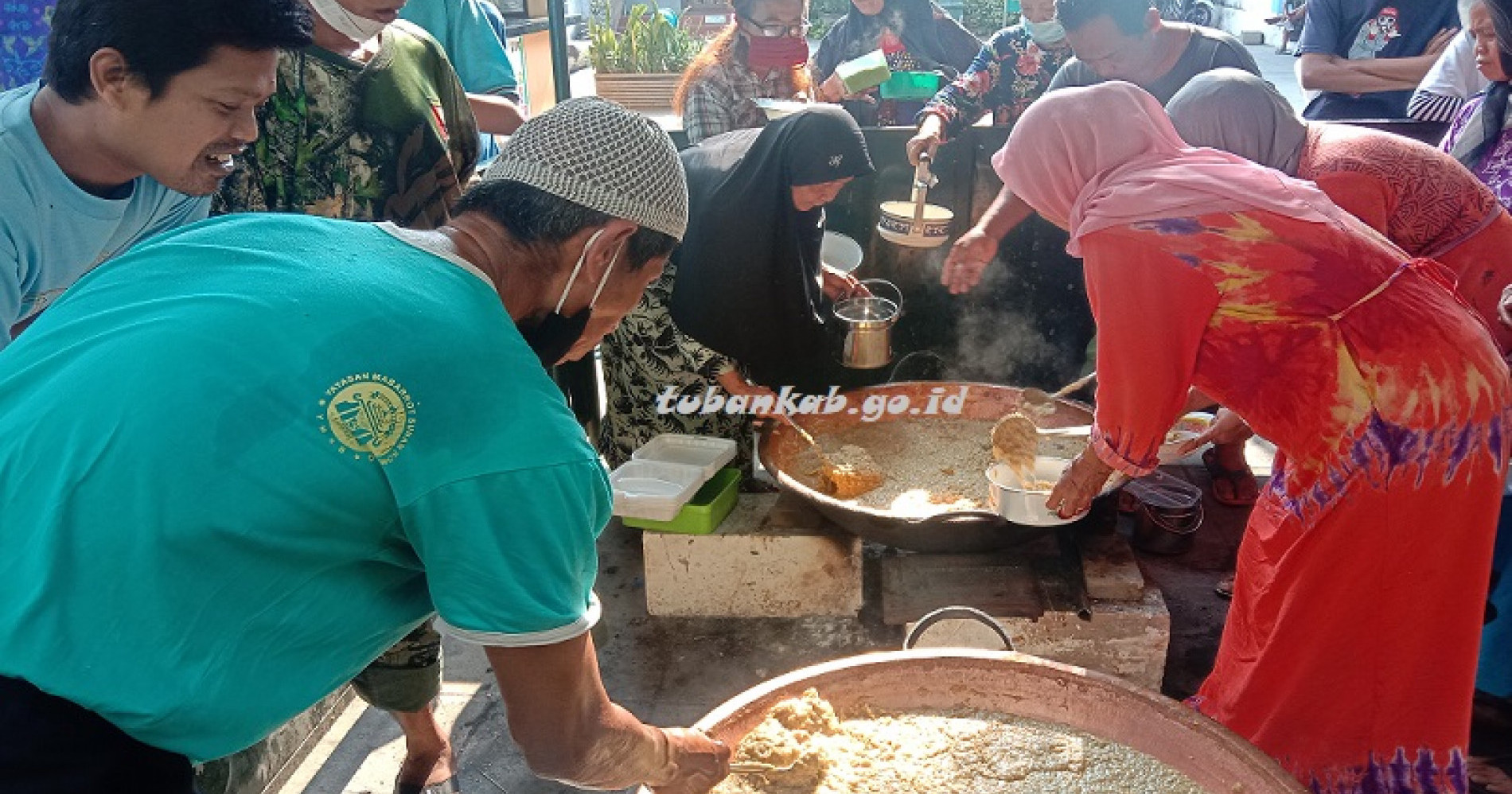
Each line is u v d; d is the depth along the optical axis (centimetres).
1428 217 232
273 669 119
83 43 156
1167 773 172
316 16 233
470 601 118
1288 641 201
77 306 123
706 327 301
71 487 108
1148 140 206
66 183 177
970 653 189
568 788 254
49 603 108
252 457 108
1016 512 248
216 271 119
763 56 401
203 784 220
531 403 119
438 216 252
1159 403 200
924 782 172
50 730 110
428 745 245
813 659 296
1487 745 258
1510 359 240
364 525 115
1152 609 273
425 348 114
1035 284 400
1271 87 240
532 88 658
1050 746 179
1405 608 193
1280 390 193
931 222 326
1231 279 188
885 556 305
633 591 331
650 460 319
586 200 126
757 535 304
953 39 509
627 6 1212
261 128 230
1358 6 426
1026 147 215
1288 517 199
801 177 279
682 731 153
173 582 108
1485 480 188
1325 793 207
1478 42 264
